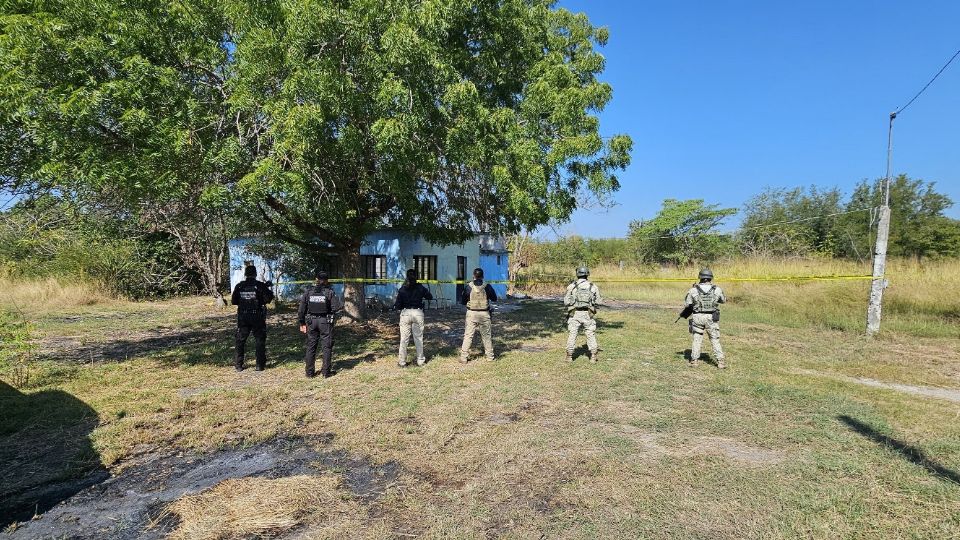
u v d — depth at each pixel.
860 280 13.48
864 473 3.95
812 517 3.30
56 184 6.59
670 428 5.06
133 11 6.39
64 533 3.24
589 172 9.94
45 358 8.48
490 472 4.06
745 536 3.11
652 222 31.44
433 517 3.36
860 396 6.18
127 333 11.37
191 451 4.61
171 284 19.59
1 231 15.75
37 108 5.60
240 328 7.62
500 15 8.68
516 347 9.66
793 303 14.48
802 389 6.48
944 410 5.57
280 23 6.91
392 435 4.88
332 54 6.93
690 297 7.89
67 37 6.03
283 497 3.62
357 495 3.71
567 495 3.66
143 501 3.68
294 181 6.41
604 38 11.47
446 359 8.41
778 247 23.86
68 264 17.53
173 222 11.47
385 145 6.78
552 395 6.25
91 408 5.66
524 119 8.94
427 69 7.02
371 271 17.41
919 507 3.42
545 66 9.30
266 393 6.34
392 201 11.43
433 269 17.31
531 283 25.19
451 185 10.27
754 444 4.64
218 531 3.20
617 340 10.30
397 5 6.83
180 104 6.50
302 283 17.38
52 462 4.33
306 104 6.57
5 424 5.14
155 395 6.27
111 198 7.89
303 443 4.77
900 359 8.60
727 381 6.90
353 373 7.45
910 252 21.08
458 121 7.47
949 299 11.97
